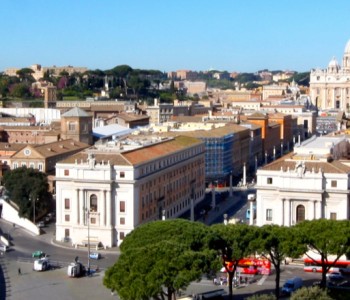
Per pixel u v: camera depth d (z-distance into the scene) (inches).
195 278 5157.5
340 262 7130.9
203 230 6008.9
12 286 6840.6
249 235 5974.4
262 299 5246.1
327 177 7701.8
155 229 6102.4
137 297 5054.1
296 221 7829.7
